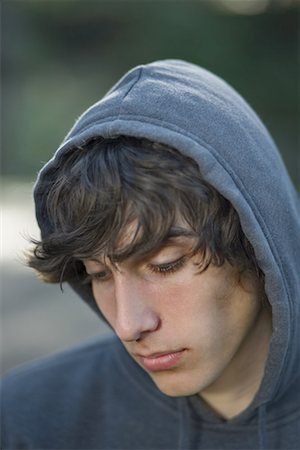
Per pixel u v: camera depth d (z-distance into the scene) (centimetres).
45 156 1806
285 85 1892
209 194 154
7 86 1975
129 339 158
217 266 158
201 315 161
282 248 170
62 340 632
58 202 161
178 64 190
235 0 1969
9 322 676
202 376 165
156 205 149
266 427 186
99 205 151
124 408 203
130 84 171
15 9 2020
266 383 177
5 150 1833
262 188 168
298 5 1909
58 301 745
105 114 164
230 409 188
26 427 207
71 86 1969
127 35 2030
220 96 179
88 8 2006
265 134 187
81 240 155
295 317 173
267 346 183
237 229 160
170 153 154
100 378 210
